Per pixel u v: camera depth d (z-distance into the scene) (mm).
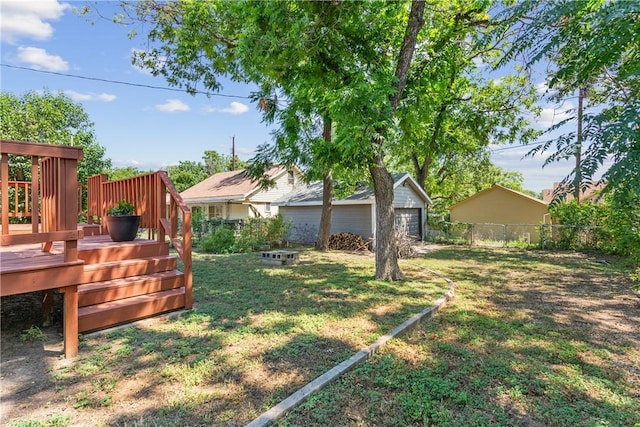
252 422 2227
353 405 2477
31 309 4727
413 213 15875
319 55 6066
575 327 4227
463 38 7836
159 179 5160
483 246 14117
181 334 3787
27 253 4117
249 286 6219
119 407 2434
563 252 11750
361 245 12859
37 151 3096
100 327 3852
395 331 3908
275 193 19828
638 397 2656
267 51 5617
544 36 2322
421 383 2771
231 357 3227
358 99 5359
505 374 2975
